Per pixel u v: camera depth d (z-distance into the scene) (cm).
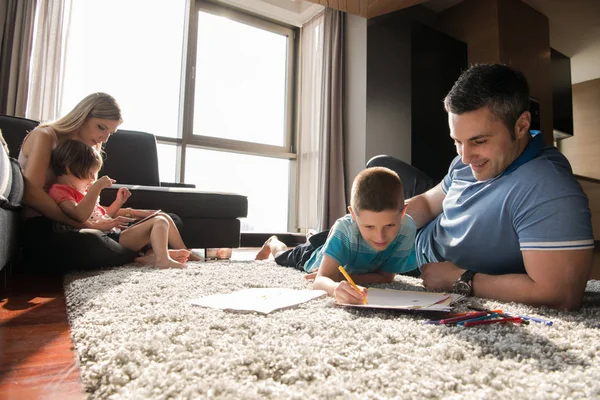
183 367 49
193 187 304
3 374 53
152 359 53
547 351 59
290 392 42
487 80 92
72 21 335
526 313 85
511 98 92
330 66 409
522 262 107
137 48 381
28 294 117
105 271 152
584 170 549
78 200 162
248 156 456
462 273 111
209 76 425
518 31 401
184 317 74
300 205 459
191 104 405
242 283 118
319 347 57
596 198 437
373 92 376
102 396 44
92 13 353
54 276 157
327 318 75
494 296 101
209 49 425
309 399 41
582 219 90
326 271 118
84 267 152
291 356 53
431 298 96
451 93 98
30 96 306
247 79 453
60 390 48
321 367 50
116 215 189
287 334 65
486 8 391
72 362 58
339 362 52
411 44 366
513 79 94
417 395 42
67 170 165
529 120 98
